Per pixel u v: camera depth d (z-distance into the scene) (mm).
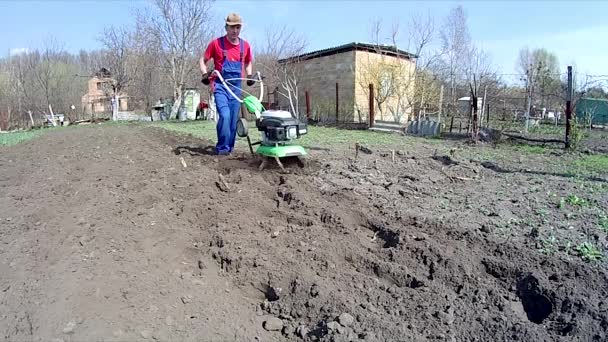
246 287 3449
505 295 3334
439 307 3156
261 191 5293
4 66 38844
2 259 3486
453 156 8445
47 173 6688
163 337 2746
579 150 9656
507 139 11266
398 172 6707
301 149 6281
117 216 4340
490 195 5457
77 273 3213
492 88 18172
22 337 2541
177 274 3445
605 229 4188
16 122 36062
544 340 2814
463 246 3887
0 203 5074
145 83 35250
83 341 2537
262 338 2941
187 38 26766
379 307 3180
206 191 5117
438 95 17906
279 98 24609
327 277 3479
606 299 3117
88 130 15078
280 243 3973
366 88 19453
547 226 4312
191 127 16031
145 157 7555
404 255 3793
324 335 2863
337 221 4434
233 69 7191
